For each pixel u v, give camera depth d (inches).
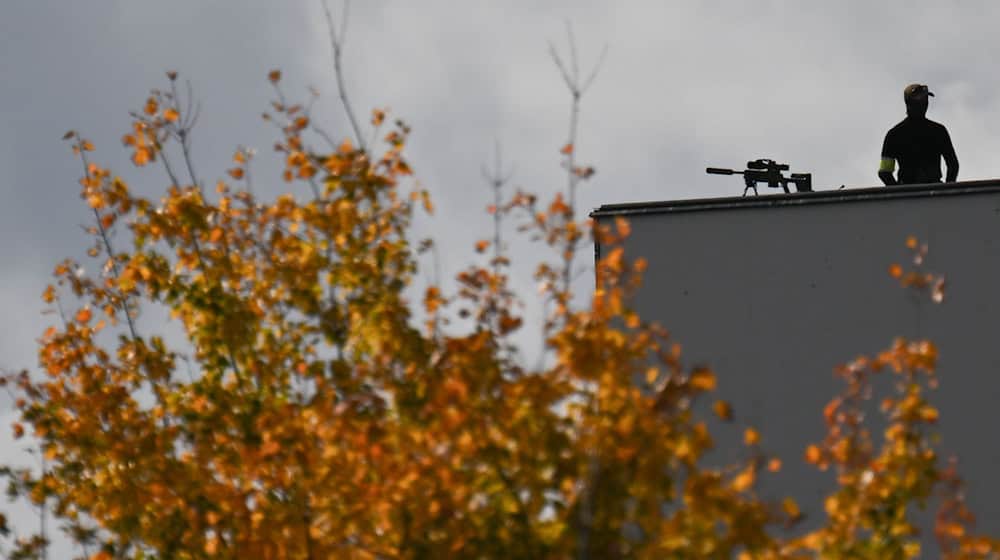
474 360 1116.5
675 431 1056.2
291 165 1286.9
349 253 1286.9
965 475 1887.3
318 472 1187.3
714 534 1056.8
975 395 1910.7
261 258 1334.9
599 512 1085.1
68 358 1398.9
